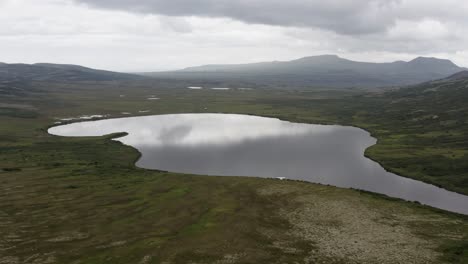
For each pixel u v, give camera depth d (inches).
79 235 2311.8
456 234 2369.6
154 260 1975.9
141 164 4608.8
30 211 2731.3
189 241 2217.0
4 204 2871.6
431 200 3262.8
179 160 4822.8
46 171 3873.0
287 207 2878.9
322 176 4047.7
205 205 2878.9
